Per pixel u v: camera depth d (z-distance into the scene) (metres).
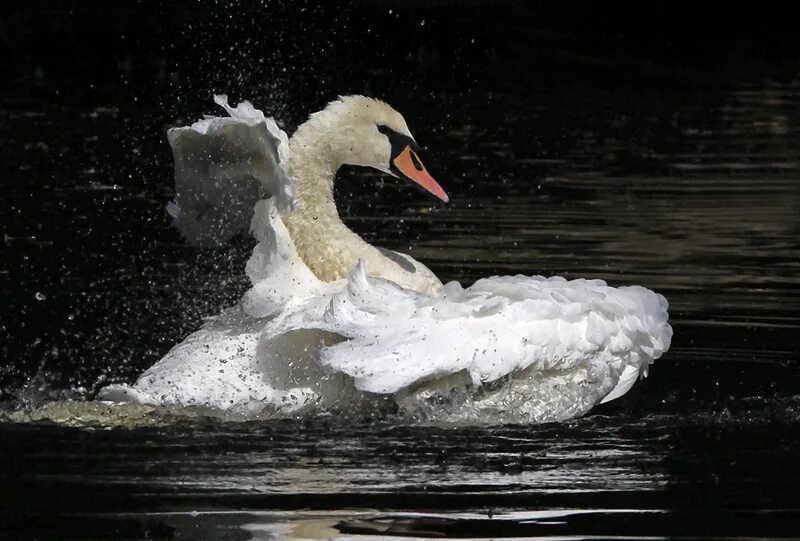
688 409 11.71
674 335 14.14
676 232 19.50
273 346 11.04
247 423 10.84
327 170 12.98
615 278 16.83
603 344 11.42
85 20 37.00
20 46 34.16
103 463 9.87
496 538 8.58
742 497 9.40
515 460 10.18
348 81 32.81
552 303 11.27
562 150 26.14
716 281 16.58
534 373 11.35
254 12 36.91
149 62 33.00
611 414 11.55
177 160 11.25
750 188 22.75
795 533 8.75
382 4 39.88
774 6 40.53
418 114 29.53
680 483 9.70
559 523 8.88
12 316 14.09
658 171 24.22
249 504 9.13
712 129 28.38
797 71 35.38
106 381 12.25
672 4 40.97
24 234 17.92
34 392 11.82
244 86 31.17
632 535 8.71
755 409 11.73
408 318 10.87
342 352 10.55
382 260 12.62
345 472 9.81
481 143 26.66
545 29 39.44
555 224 20.02
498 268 17.34
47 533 8.57
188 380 10.93
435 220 20.22
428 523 8.86
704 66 35.84
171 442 10.36
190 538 8.48
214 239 12.09
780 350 13.54
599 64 35.72
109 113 27.95
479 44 37.19
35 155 23.69
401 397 11.05
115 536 8.52
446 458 10.20
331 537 8.53
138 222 18.77
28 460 9.91
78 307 14.47
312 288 11.28
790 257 17.88
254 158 10.98
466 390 11.17
